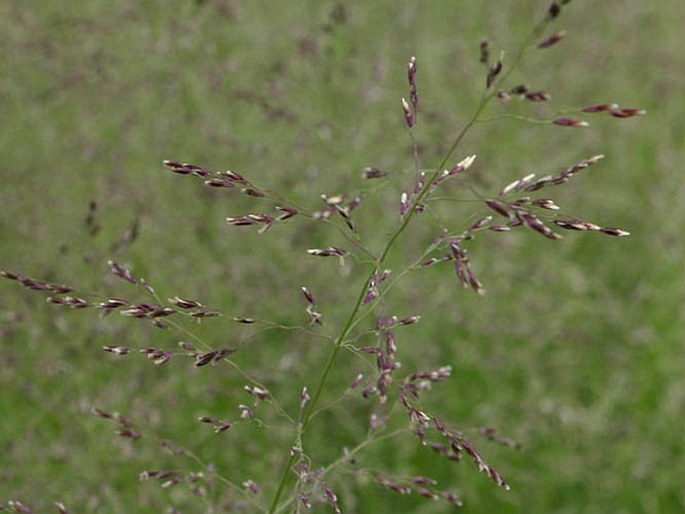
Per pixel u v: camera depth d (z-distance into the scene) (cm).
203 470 421
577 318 541
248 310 467
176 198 473
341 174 497
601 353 528
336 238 500
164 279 449
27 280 239
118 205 453
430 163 522
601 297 556
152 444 405
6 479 389
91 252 424
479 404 492
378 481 284
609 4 668
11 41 488
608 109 223
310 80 516
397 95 545
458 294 510
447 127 545
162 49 488
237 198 486
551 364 516
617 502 476
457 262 226
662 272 554
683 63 661
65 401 411
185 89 487
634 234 594
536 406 491
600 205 591
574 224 220
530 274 526
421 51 573
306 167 496
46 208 447
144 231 446
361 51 534
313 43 517
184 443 426
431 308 500
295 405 474
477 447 475
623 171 607
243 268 471
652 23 679
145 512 393
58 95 480
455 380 500
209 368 452
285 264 487
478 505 463
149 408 409
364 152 508
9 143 475
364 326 494
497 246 523
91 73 481
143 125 477
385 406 475
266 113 483
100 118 480
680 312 530
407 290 498
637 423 495
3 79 487
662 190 593
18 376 421
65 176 460
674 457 489
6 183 455
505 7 645
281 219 227
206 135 477
